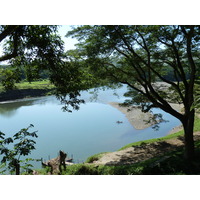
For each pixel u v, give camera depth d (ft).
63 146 89.97
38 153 82.58
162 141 69.56
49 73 28.50
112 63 47.09
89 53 38.40
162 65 46.75
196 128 76.38
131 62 40.50
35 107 195.00
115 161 56.24
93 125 120.98
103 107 177.06
